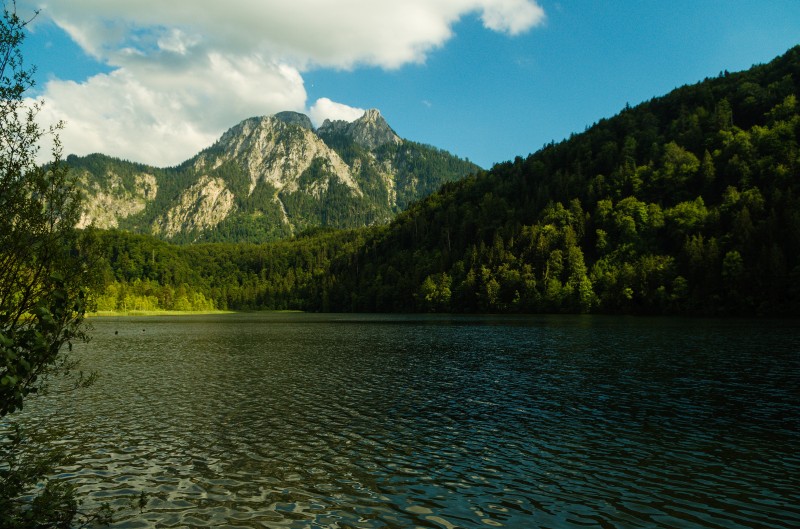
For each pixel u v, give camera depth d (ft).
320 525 50.19
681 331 257.14
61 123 47.83
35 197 45.83
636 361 157.79
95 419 94.27
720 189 504.43
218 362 174.09
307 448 75.36
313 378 138.10
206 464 68.69
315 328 366.02
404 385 126.11
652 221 487.61
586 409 97.60
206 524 50.67
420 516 52.06
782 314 340.80
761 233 369.30
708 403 100.94
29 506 53.93
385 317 529.04
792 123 507.71
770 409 95.50
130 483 62.13
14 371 39.52
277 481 62.28
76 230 48.47
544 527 49.19
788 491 57.57
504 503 54.95
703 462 67.41
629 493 57.36
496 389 118.93
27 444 77.92
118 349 222.07
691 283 388.16
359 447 75.56
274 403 106.83
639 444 75.36
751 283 352.28
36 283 45.68
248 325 424.46
